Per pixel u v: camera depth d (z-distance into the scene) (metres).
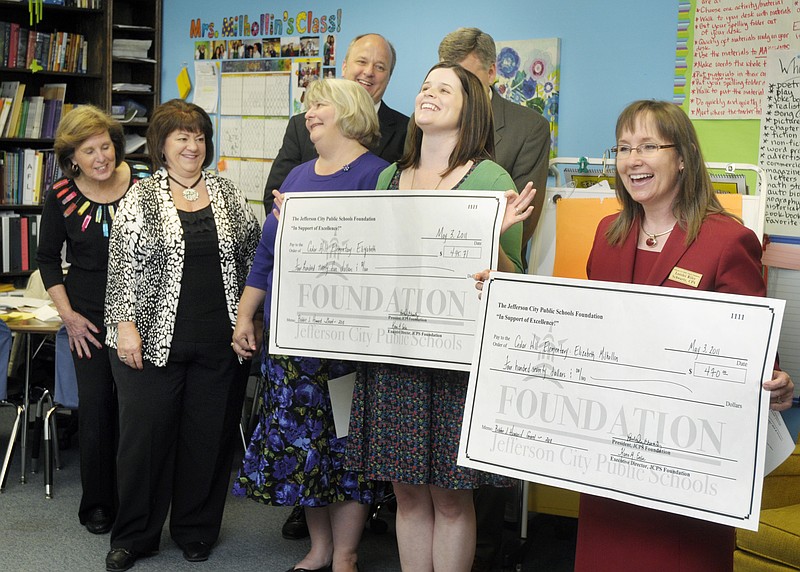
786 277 3.63
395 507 3.96
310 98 2.85
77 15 6.43
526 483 3.36
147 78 6.52
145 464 3.26
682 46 3.89
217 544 3.55
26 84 6.45
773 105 3.65
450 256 2.33
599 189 3.21
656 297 1.85
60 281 3.62
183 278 3.19
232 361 3.30
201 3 6.11
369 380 2.54
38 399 4.41
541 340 1.96
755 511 1.72
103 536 3.58
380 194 2.44
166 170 3.29
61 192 3.59
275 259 2.57
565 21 4.25
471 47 3.42
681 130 1.91
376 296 2.43
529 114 3.38
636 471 1.84
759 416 1.73
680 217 1.93
